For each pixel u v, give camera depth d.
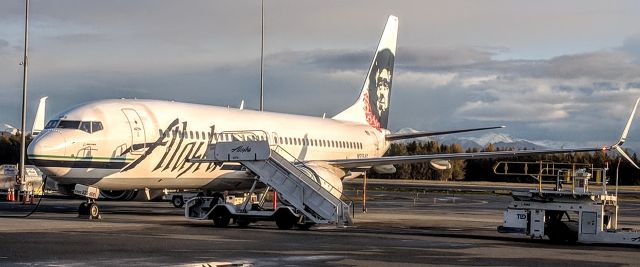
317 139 42.69
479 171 122.06
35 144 28.62
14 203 42.41
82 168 29.50
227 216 27.62
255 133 37.56
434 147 123.81
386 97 52.44
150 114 32.31
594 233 23.16
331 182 32.44
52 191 53.38
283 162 28.52
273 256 17.48
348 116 48.69
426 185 92.69
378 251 19.02
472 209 44.25
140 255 17.19
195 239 21.25
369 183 96.12
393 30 52.28
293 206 27.78
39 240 20.17
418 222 31.89
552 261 17.83
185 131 33.53
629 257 19.11
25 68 43.38
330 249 19.25
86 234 22.11
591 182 24.86
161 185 33.41
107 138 30.22
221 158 29.66
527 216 23.91
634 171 97.75
